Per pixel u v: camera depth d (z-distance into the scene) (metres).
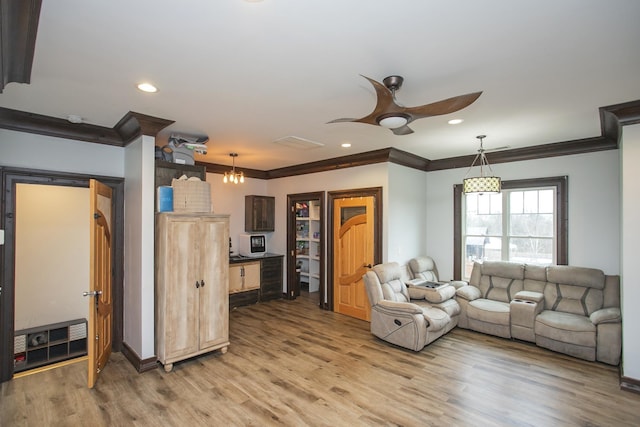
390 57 2.17
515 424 2.52
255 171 6.77
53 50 2.05
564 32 1.86
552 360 3.66
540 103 2.98
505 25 1.80
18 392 2.97
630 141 3.00
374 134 4.06
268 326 4.88
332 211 5.73
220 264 3.81
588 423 2.53
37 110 3.14
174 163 3.95
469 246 5.50
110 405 2.77
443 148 4.81
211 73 2.39
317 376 3.29
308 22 1.77
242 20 1.75
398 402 2.82
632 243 2.99
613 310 3.71
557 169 4.60
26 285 4.44
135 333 3.56
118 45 2.00
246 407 2.74
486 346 4.08
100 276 3.29
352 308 5.37
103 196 3.42
